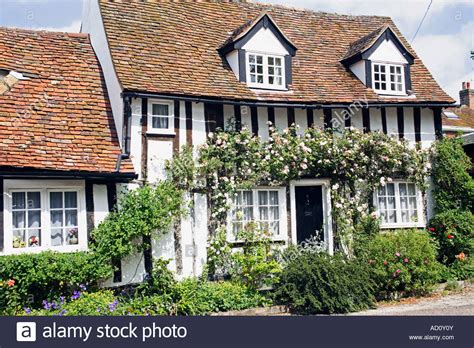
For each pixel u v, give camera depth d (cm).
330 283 905
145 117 984
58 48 1129
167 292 916
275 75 1155
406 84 1249
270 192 1104
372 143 1138
